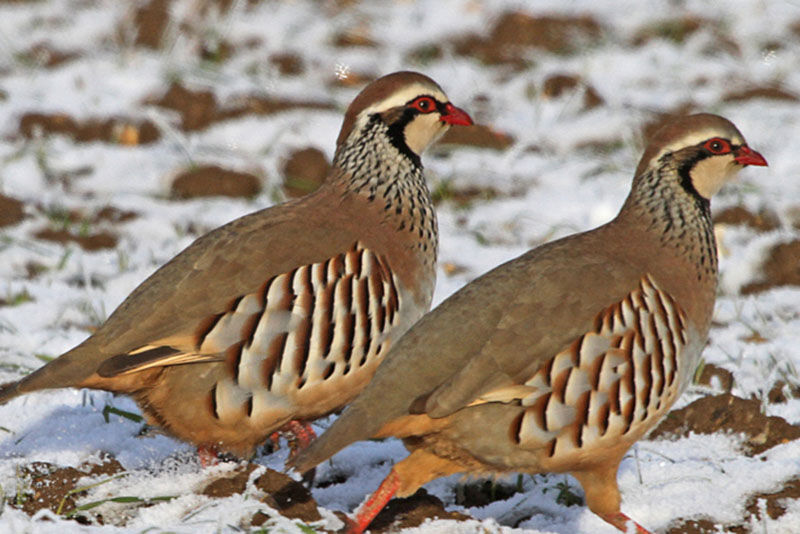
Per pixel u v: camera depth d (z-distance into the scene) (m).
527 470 8.88
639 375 8.95
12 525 7.73
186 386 9.27
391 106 10.61
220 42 24.28
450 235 16.52
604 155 19.42
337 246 9.78
